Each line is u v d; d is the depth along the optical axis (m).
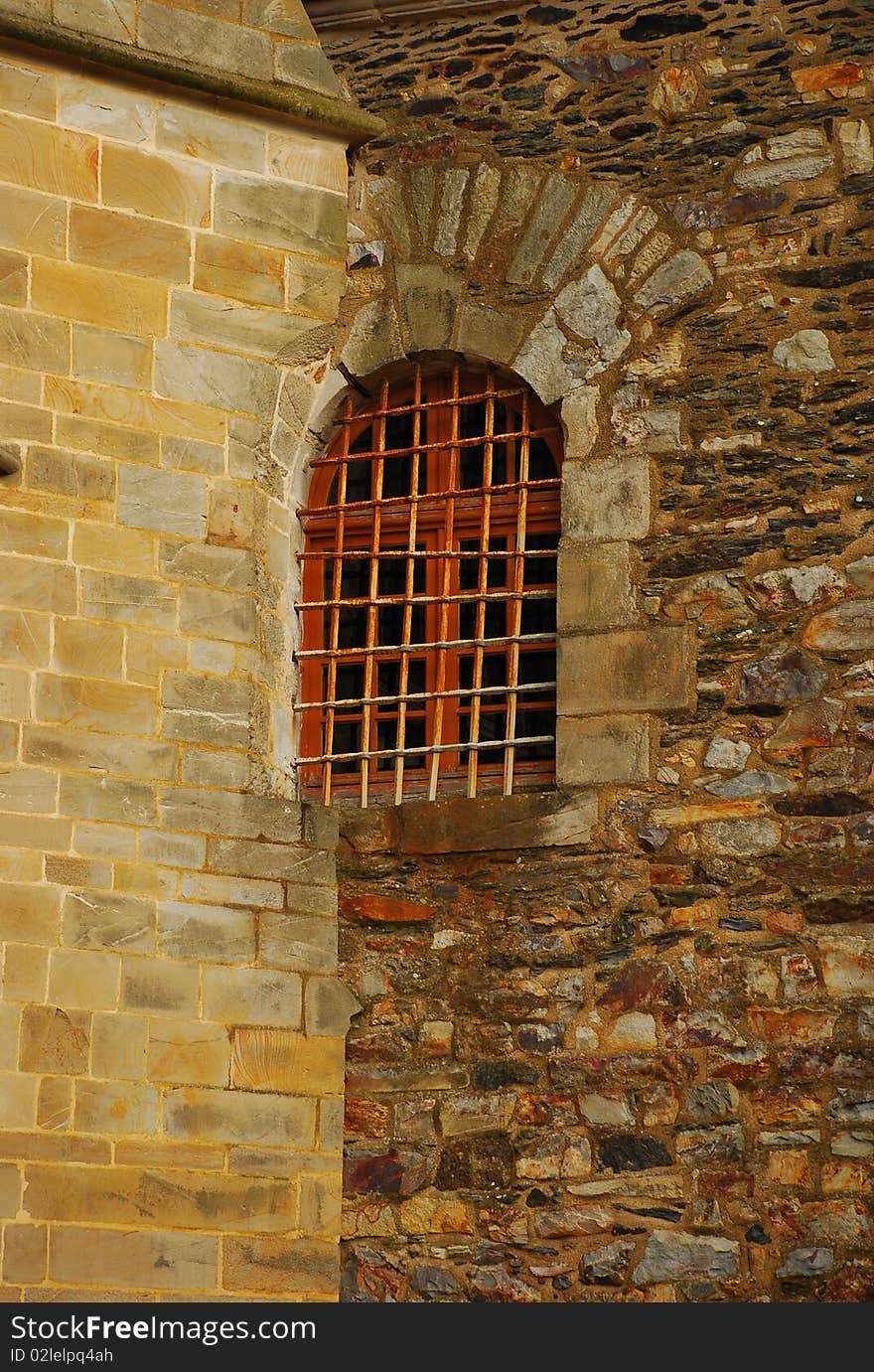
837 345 8.90
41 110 9.16
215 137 9.39
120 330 9.10
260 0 9.51
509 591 9.03
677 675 8.73
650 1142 8.35
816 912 8.40
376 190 9.53
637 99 9.34
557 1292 8.30
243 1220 8.45
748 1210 8.20
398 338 9.37
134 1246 8.32
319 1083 8.66
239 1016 8.63
